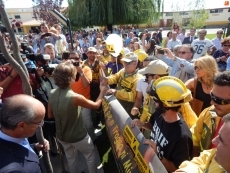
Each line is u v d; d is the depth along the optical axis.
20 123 1.37
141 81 3.04
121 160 2.22
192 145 1.66
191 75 3.54
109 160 3.51
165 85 1.65
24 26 33.66
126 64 3.20
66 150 2.68
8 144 1.36
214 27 44.66
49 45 4.11
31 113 1.40
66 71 2.35
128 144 2.15
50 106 2.53
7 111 1.37
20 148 1.40
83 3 23.28
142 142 1.88
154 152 1.66
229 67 4.12
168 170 1.66
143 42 9.34
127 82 3.26
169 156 1.63
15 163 1.29
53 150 3.59
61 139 2.55
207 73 2.25
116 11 23.30
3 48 1.71
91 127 3.81
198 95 2.44
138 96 3.10
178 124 1.64
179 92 1.60
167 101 1.60
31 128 1.43
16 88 2.95
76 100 2.36
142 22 25.22
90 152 2.72
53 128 3.33
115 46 4.16
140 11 24.50
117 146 2.43
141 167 1.78
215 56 5.11
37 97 3.14
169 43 9.20
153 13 25.73
